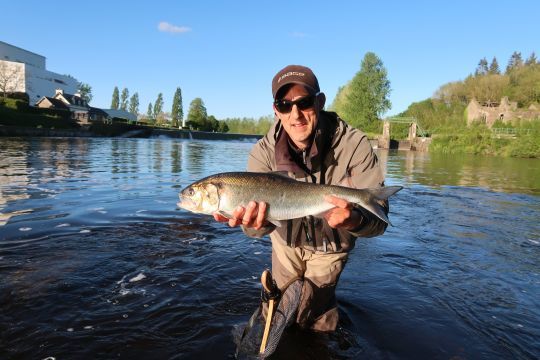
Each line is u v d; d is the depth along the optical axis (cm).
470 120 2550
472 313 145
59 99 2980
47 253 190
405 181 598
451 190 495
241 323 134
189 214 281
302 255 135
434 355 119
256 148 142
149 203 315
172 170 585
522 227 287
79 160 688
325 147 127
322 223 126
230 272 177
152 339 123
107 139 1806
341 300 154
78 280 161
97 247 202
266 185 113
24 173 471
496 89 2994
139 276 168
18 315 133
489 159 1355
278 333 121
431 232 263
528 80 2867
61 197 328
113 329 127
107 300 146
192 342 122
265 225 121
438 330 132
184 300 148
